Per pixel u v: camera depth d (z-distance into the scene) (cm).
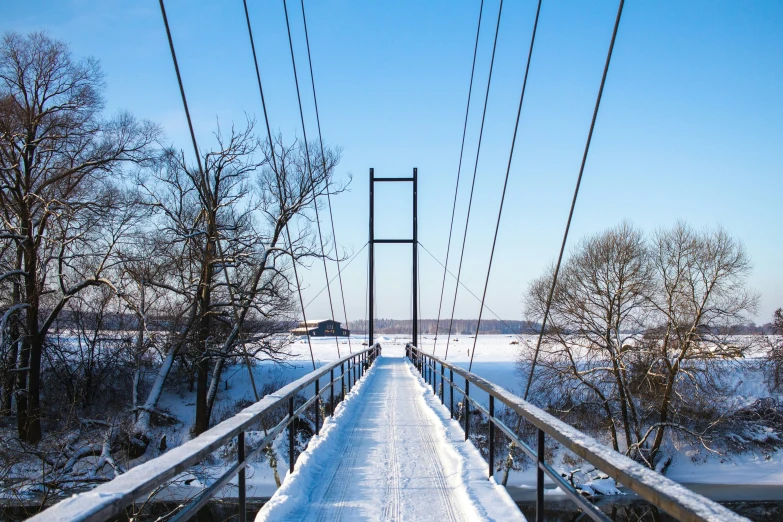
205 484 1459
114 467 1446
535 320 2766
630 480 198
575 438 269
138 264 1948
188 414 2572
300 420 2189
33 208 1894
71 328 2275
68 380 2078
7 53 1808
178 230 2133
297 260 2294
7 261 1928
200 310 2125
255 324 2494
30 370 1873
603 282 2323
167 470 213
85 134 1953
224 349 2233
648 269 2266
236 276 2194
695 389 2133
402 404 1216
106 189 2047
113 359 2098
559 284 2408
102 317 2180
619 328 2297
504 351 5409
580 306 2273
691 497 166
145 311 1908
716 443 2281
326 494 536
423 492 541
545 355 2559
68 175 1936
